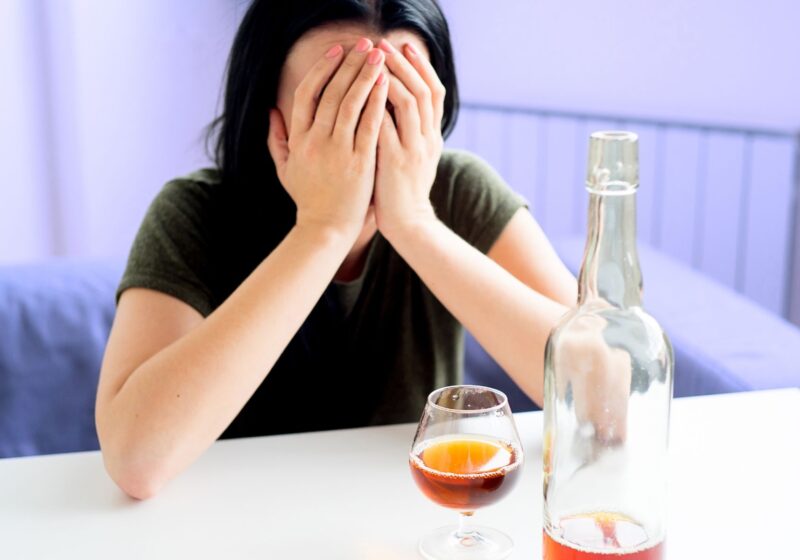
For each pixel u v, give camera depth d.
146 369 1.01
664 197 3.84
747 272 3.62
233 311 1.04
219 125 1.51
